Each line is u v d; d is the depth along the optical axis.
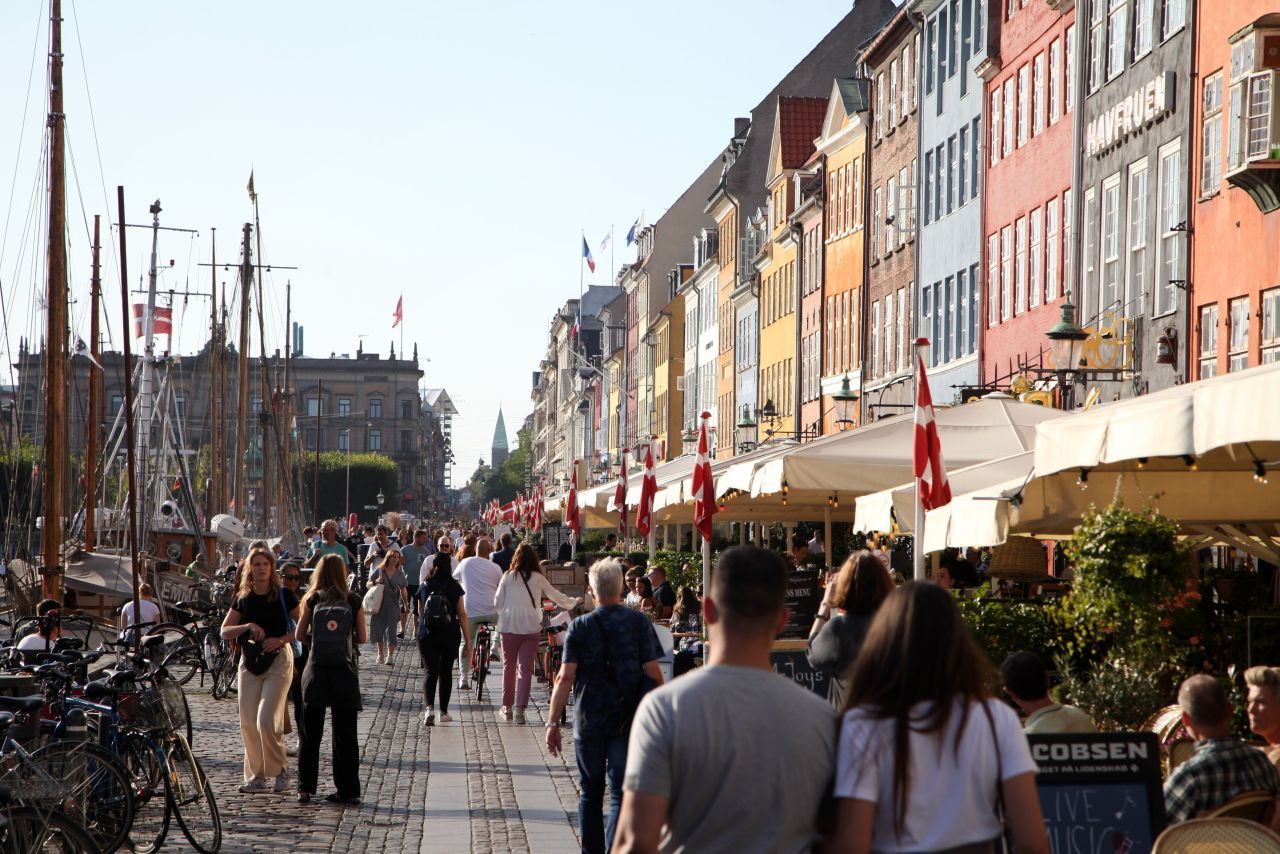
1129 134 34.62
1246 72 27.22
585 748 11.87
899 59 56.44
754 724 5.11
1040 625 13.95
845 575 9.09
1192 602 11.92
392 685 29.44
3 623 30.27
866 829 5.05
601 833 11.88
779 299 76.81
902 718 5.08
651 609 24.53
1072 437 10.99
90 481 42.38
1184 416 9.13
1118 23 35.69
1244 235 28.70
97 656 15.09
